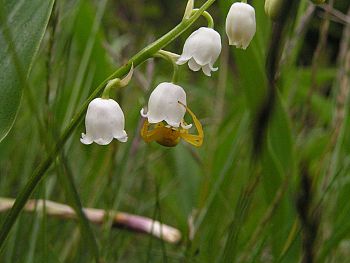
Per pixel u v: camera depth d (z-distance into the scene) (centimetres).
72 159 22
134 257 21
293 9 12
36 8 12
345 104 21
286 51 20
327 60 37
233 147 20
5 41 12
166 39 12
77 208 15
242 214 16
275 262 17
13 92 12
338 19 23
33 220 17
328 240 17
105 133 13
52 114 15
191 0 12
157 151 25
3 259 18
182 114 13
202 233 19
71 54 23
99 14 22
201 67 13
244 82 18
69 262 19
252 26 13
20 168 22
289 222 19
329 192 19
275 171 19
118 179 19
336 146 21
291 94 24
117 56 26
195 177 24
